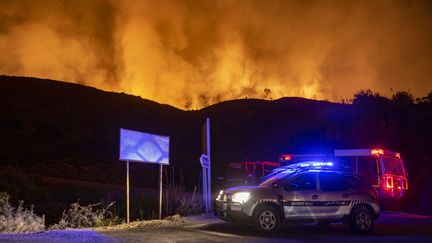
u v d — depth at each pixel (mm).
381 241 11336
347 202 12805
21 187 21734
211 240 10789
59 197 20266
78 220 13820
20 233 11273
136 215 16141
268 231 12281
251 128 62156
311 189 12711
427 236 12289
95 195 20312
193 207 17172
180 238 11000
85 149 50469
